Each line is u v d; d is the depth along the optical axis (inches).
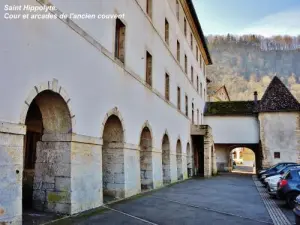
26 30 278.7
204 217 370.9
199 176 1162.0
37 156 358.0
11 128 255.0
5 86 251.9
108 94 446.3
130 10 544.7
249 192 676.1
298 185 454.9
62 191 344.2
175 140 875.4
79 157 363.6
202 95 1488.7
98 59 418.0
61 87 329.7
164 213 386.6
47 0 309.4
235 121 1412.4
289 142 1278.3
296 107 1290.6
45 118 356.8
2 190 243.8
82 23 377.1
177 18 957.2
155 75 695.7
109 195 494.0
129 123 526.3
